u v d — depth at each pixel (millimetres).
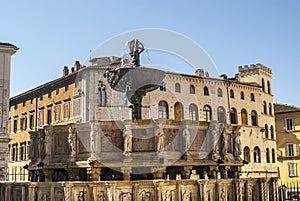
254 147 65500
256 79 69750
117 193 18406
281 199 25469
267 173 67062
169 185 19031
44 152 23688
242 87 66000
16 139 70375
